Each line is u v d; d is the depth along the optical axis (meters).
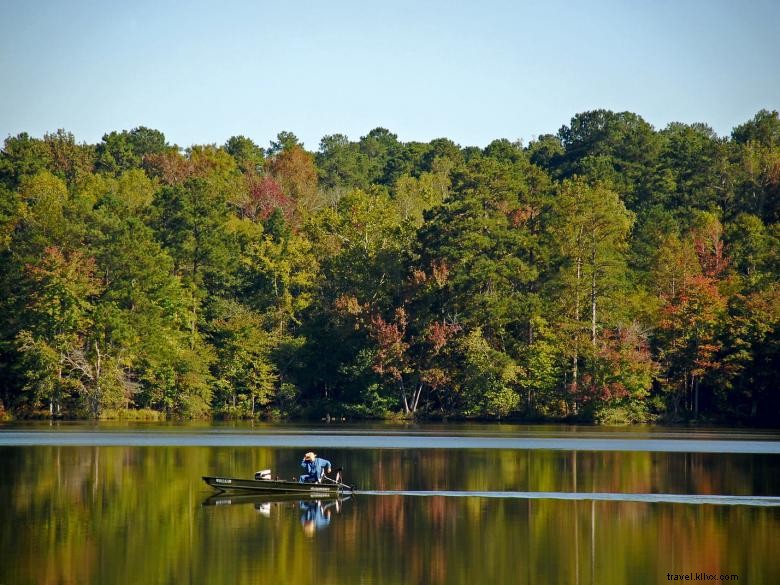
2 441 113.31
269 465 89.88
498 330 166.62
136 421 155.88
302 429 139.38
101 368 158.50
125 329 157.75
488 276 164.62
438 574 52.12
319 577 51.41
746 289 166.25
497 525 63.00
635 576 51.97
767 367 155.12
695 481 80.44
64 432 128.88
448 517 65.56
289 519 64.81
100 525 62.50
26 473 83.44
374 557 55.25
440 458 96.50
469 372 162.50
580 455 99.94
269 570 52.56
